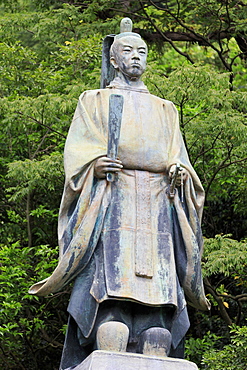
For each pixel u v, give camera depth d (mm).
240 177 16188
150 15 19766
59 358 15320
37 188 15820
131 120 8336
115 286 7770
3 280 14656
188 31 20078
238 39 19812
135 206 8094
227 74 14453
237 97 14469
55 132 15062
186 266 8094
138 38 8781
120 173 8180
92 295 7801
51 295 14648
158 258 7965
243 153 15039
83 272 8023
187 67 13930
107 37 9039
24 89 16703
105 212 8031
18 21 18234
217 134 14508
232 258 13297
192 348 13984
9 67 17141
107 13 19266
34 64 17688
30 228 16031
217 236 13914
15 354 15125
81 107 8453
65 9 17906
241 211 16172
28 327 14711
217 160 15820
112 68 9008
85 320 7824
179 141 8516
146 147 8250
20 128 15672
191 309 15711
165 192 8242
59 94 15281
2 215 16859
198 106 16188
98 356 7426
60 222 8180
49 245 15617
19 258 14688
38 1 19344
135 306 7938
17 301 14438
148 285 7852
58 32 18344
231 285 15852
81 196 8023
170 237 8094
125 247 7926
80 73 16406
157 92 14078
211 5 18234
